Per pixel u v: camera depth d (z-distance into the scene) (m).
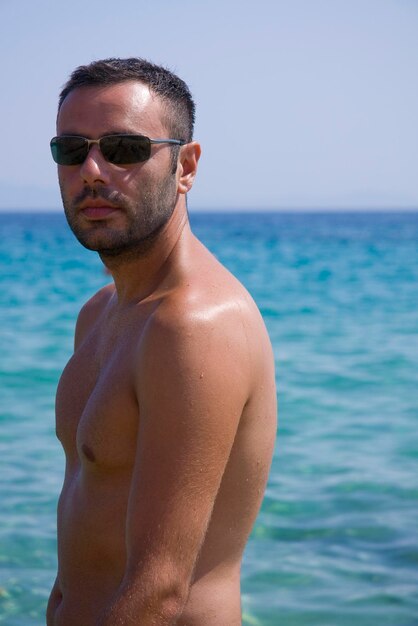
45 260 38.44
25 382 10.94
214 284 1.82
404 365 12.52
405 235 71.00
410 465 7.12
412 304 20.91
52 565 5.00
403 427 8.62
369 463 7.20
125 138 1.84
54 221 149.38
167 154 1.90
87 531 1.87
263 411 1.88
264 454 1.92
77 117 1.88
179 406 1.65
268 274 30.62
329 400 10.08
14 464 7.02
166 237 1.92
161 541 1.62
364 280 27.94
